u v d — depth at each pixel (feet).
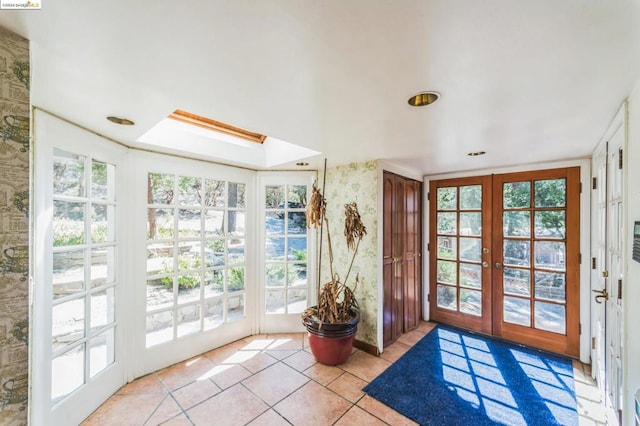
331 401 6.77
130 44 3.13
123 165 7.45
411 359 8.80
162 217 8.36
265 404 6.65
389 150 7.95
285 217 11.05
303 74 3.80
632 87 4.13
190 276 8.98
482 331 10.74
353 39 3.02
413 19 2.71
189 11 2.61
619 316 5.45
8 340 2.91
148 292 8.02
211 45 3.14
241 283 10.44
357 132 6.29
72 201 5.93
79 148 5.99
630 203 4.44
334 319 8.54
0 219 2.87
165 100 4.66
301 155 8.98
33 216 5.01
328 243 9.86
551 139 6.81
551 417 6.25
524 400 6.82
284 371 8.10
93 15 2.65
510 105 4.77
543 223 9.50
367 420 6.15
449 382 7.56
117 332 7.23
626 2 2.45
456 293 11.46
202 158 8.92
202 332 9.18
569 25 2.76
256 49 3.22
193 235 9.04
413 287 11.50
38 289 5.10
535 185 9.66
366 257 9.35
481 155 8.52
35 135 5.00
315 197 8.86
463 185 11.23
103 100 4.65
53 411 5.37
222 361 8.66
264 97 4.54
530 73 3.72
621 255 5.23
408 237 11.24
